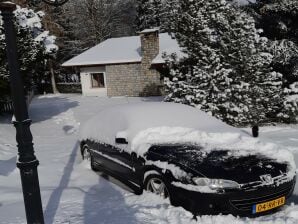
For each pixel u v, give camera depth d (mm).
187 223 4461
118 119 6797
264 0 19641
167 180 4973
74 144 11227
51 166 7793
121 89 28266
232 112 13688
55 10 42688
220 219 4500
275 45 18281
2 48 14281
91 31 47750
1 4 3479
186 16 13789
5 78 14508
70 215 4863
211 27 14391
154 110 6758
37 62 16719
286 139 10797
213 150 5375
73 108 23016
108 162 6688
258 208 4688
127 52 29125
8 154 9414
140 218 4656
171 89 14250
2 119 17203
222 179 4609
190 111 6953
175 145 5547
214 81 13289
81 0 46844
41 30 17797
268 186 4719
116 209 5027
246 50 13898
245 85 13523
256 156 5258
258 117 14062
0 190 6062
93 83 30250
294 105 14266
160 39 30703
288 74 18984
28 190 3748
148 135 5906
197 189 4602
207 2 13883
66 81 46562
